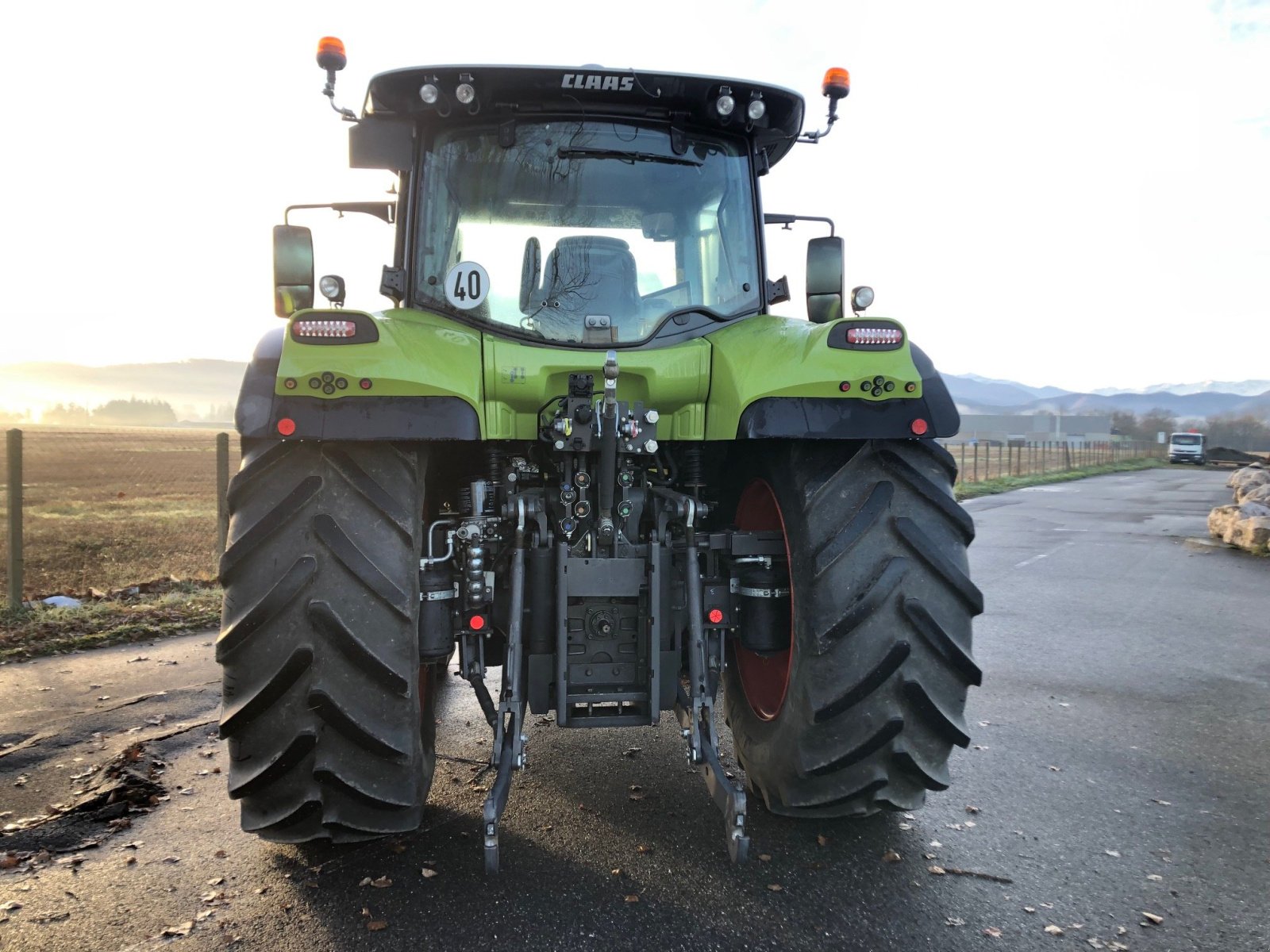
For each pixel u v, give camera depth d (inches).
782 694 113.3
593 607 106.0
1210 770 139.8
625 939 88.4
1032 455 1653.5
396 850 108.1
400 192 124.3
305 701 90.8
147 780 128.0
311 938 88.7
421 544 99.8
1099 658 214.5
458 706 171.9
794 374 99.2
